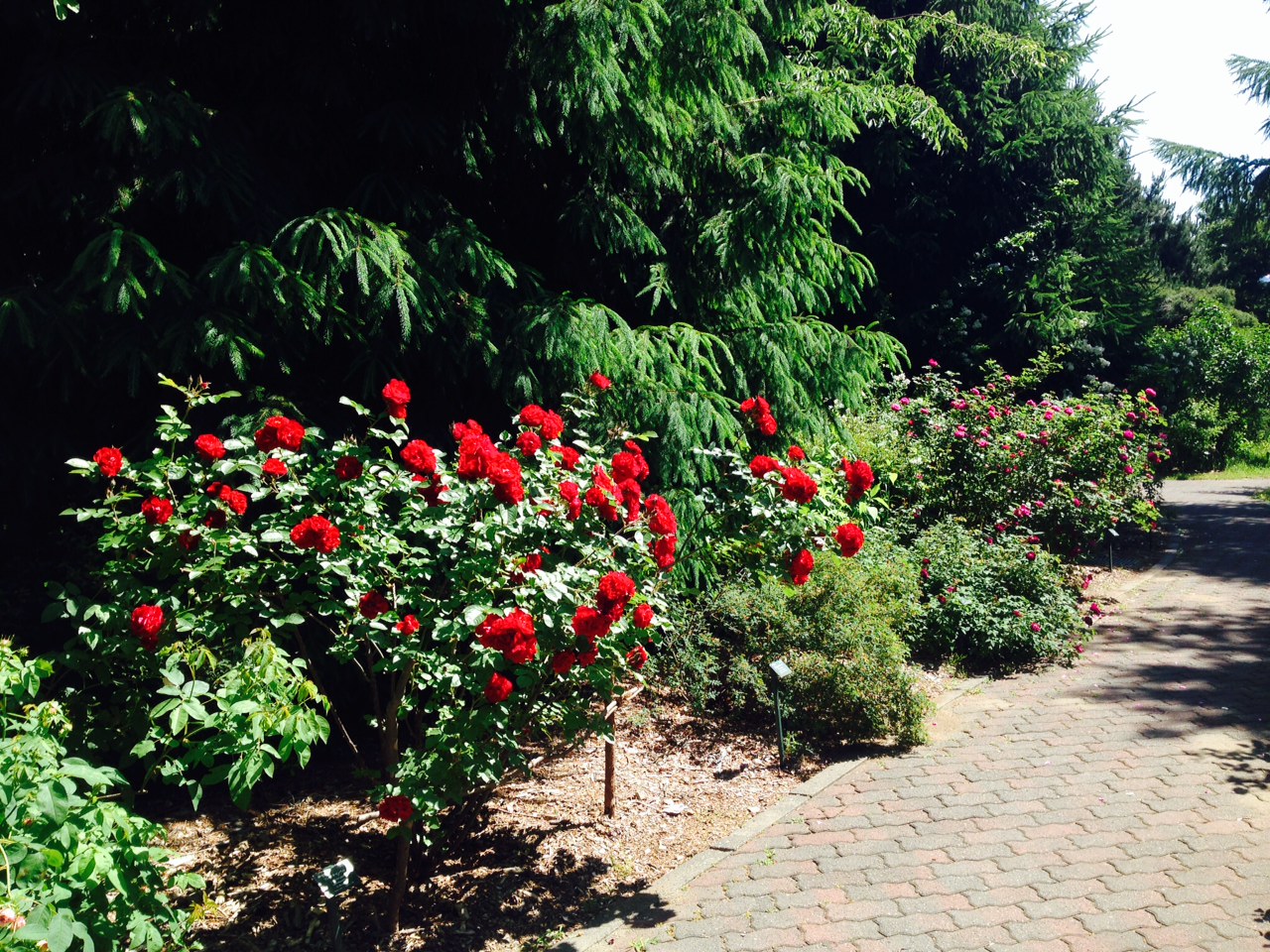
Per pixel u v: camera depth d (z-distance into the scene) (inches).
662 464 237.6
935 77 682.8
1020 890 158.7
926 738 232.8
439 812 178.4
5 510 214.4
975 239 709.9
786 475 180.7
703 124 272.5
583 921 152.0
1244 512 650.8
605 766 193.8
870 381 309.9
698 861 172.1
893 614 260.7
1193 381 970.1
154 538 137.3
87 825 103.3
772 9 276.7
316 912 151.6
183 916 118.9
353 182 229.6
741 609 244.8
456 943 145.3
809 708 234.4
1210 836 176.7
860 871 167.0
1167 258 1366.9
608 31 217.0
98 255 166.4
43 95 173.8
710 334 263.3
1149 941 141.8
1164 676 284.0
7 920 81.9
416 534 162.7
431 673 144.1
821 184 258.8
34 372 187.5
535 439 165.0
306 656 155.5
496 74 231.1
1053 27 754.2
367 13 203.6
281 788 200.5
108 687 180.4
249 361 193.0
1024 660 302.0
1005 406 400.5
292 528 145.3
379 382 209.9
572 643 146.9
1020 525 359.3
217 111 205.0
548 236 271.7
